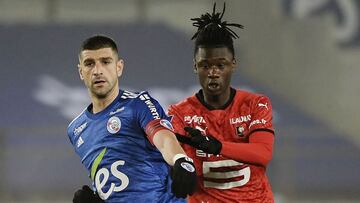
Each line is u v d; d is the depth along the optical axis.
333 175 56.03
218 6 69.31
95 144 18.75
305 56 67.00
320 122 63.41
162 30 74.12
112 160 18.52
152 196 18.44
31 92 64.81
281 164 50.34
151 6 74.94
